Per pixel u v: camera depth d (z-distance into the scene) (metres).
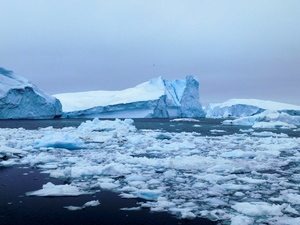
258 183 8.63
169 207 6.57
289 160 12.51
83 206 6.60
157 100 62.19
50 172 9.87
